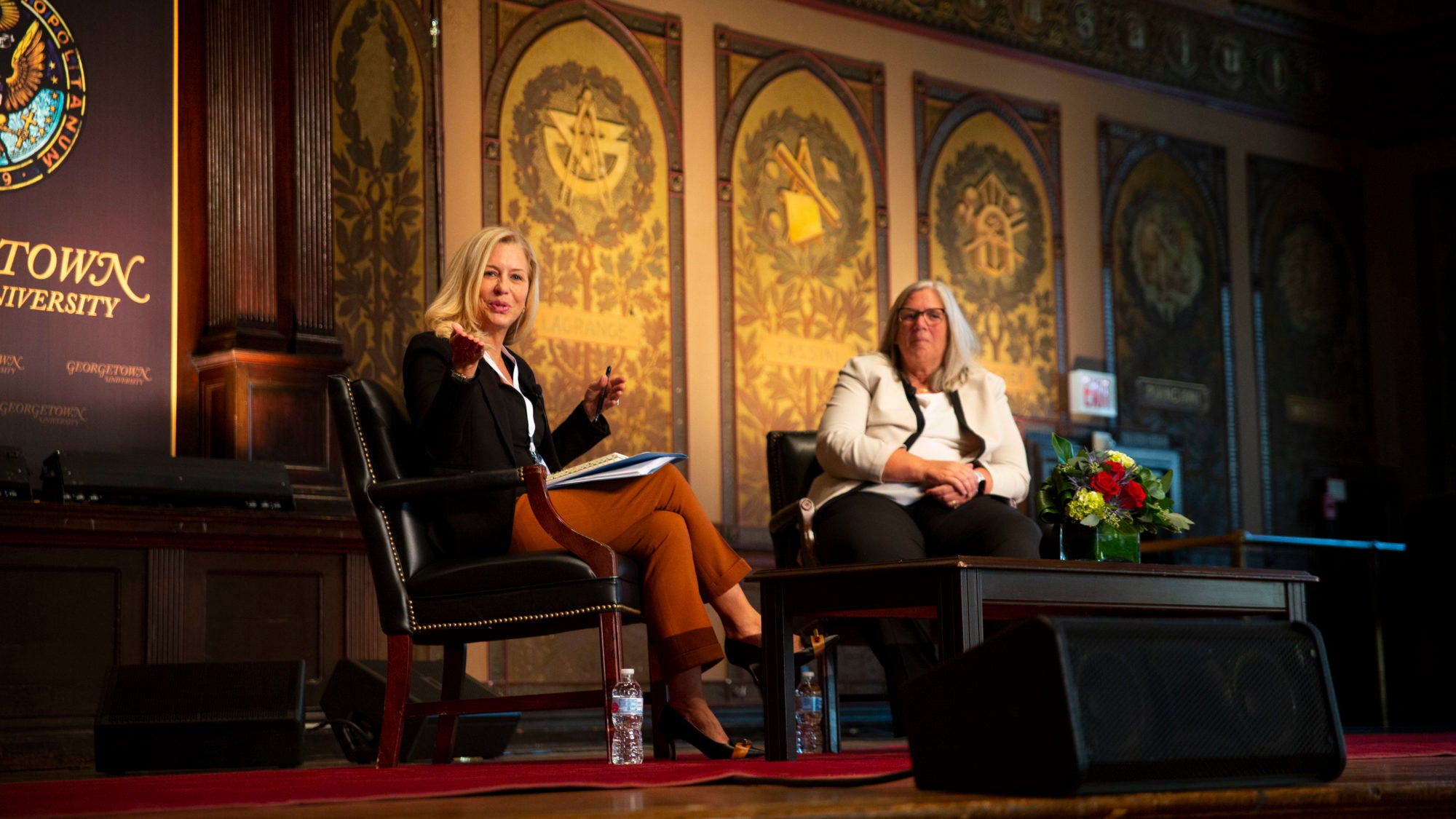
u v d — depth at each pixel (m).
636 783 1.96
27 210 4.78
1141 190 8.27
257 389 4.97
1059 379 7.81
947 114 7.61
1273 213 8.78
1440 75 8.98
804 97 7.14
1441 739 3.83
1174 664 1.62
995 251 7.69
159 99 5.09
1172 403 8.17
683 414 6.55
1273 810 1.66
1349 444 8.88
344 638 4.85
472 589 2.90
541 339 6.17
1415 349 8.96
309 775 2.46
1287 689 1.71
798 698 3.98
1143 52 8.38
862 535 3.36
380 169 5.67
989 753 1.62
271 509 4.69
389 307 5.63
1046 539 3.12
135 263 4.98
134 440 4.91
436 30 5.92
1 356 4.68
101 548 4.36
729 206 6.81
